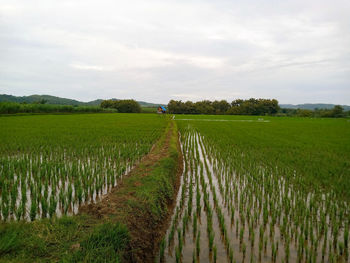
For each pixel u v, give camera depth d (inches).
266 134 1057.5
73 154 528.1
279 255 208.2
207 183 389.1
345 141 847.1
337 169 459.8
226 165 483.8
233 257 204.7
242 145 728.3
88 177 359.6
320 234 240.8
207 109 5036.9
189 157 571.5
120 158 507.2
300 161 521.3
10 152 527.5
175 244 221.9
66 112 2780.5
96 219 210.4
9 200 263.7
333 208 288.4
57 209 258.8
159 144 652.1
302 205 286.8
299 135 1039.6
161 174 346.9
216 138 896.3
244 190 341.4
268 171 446.0
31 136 753.0
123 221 208.2
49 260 150.9
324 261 202.1
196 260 199.0
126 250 178.9
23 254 151.9
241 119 2618.1
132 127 1147.3
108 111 3991.1
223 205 303.1
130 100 4717.0
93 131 940.0
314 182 382.0
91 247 164.4
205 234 238.2
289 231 245.1
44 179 345.4
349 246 221.3
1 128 980.6
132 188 294.5
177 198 331.9
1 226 178.9
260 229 231.0
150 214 245.1
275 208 293.6
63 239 173.9
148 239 213.8
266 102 4889.3
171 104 5123.0
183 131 1143.0
